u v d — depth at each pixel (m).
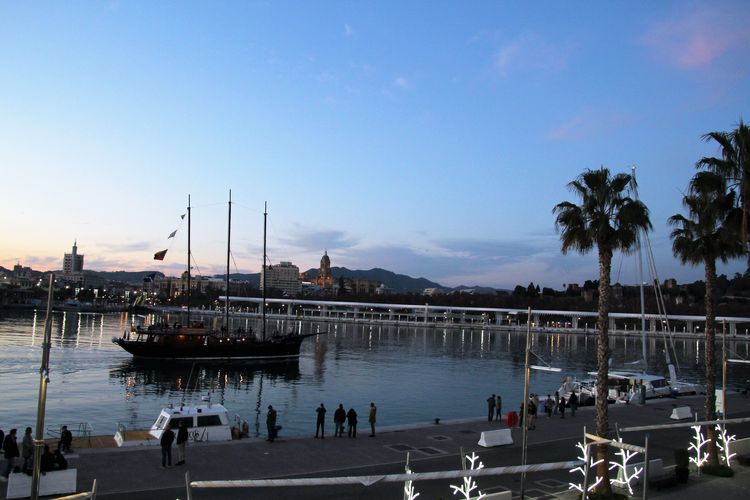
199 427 35.38
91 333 158.38
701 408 47.97
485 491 24.55
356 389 76.88
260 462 28.09
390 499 22.97
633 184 24.95
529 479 26.56
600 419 24.30
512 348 164.00
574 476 27.19
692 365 121.81
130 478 24.69
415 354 136.12
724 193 27.97
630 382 58.56
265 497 22.69
